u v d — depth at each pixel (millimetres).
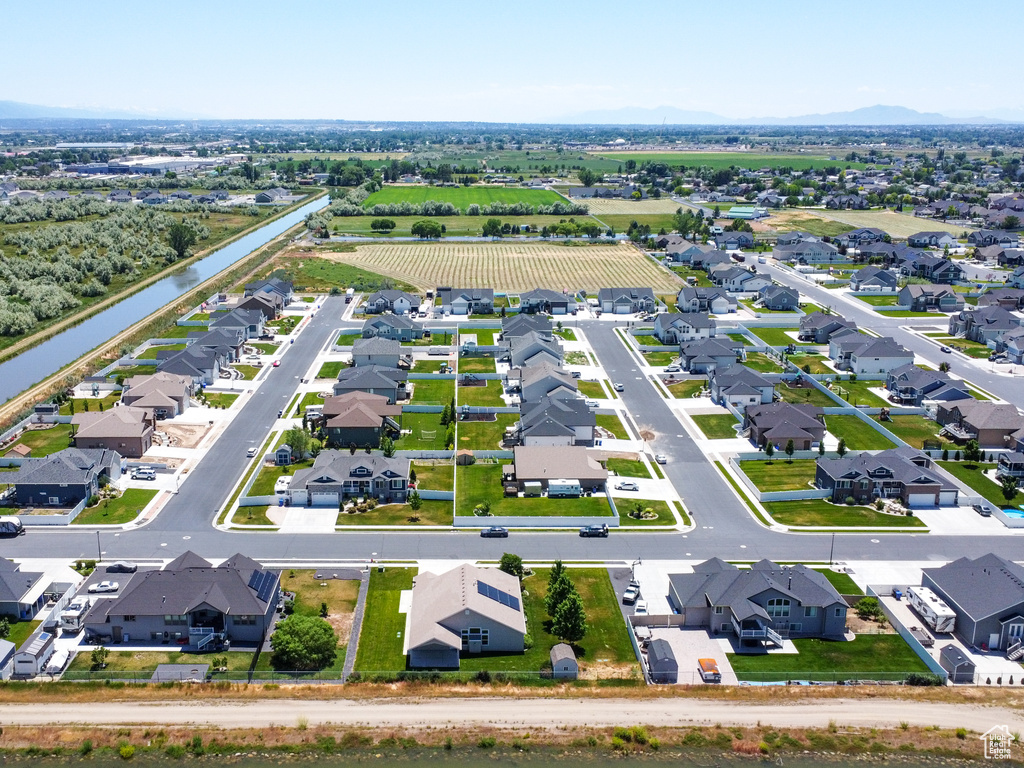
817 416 117500
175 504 95188
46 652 68812
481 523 91812
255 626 71625
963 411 116562
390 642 71250
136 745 59844
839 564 84000
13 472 97438
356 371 130625
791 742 60656
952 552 86812
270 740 60469
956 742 60719
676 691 65875
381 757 59312
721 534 90250
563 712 63500
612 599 78062
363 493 97562
